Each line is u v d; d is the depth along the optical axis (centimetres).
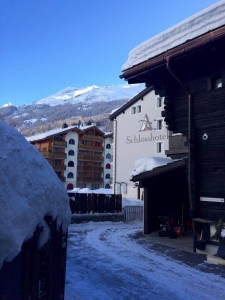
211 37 955
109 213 1970
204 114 1132
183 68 1203
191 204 1144
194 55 1078
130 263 955
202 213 1131
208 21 1005
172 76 1255
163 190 1614
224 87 1066
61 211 399
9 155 331
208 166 1121
